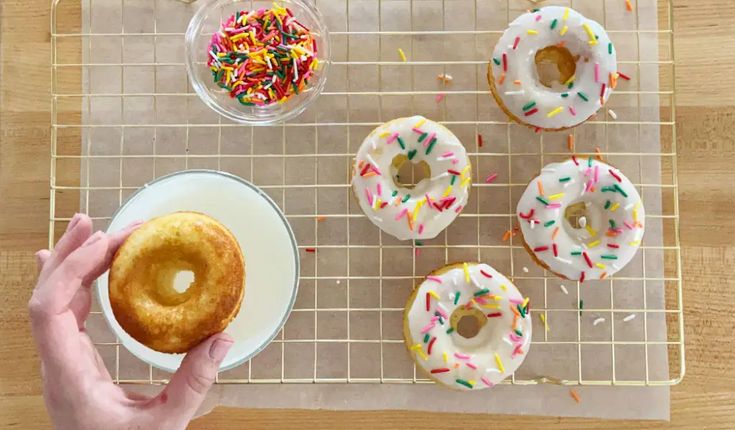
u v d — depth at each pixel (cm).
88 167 60
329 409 59
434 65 61
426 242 60
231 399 59
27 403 59
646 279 59
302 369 60
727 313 60
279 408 59
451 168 56
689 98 60
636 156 60
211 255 50
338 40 60
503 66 57
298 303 60
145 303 50
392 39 60
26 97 60
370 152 56
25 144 60
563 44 57
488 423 59
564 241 57
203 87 57
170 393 48
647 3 61
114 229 55
